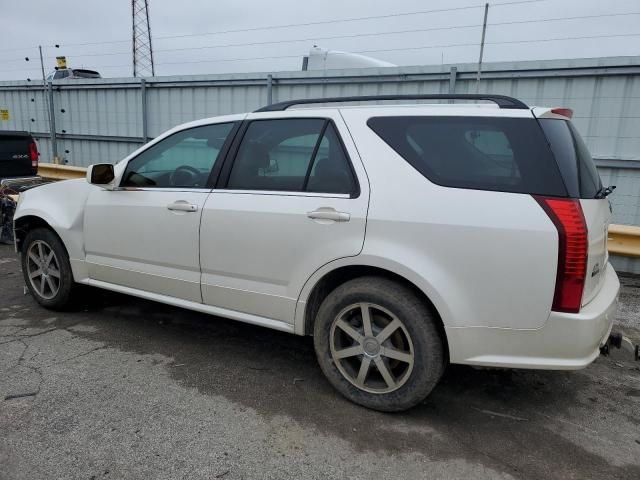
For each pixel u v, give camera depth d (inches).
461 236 100.0
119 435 103.5
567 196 95.3
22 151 311.1
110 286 155.9
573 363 98.0
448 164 105.5
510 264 96.9
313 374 133.3
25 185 277.4
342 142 116.2
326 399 120.5
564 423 114.3
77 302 171.9
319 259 114.3
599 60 255.4
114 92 449.1
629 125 256.2
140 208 143.3
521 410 119.4
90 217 155.6
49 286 171.8
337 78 331.0
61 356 139.3
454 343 102.6
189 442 102.0
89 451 98.1
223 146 134.1
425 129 109.3
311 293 118.6
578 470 97.5
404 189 106.7
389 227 106.3
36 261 173.2
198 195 134.0
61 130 500.1
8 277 213.6
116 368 133.2
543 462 99.7
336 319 116.3
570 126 108.0
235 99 379.6
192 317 172.2
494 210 98.3
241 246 125.6
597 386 132.4
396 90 313.1
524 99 278.2
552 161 97.4
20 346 145.1
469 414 116.8
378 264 107.0
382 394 113.0
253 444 102.2
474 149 104.2
